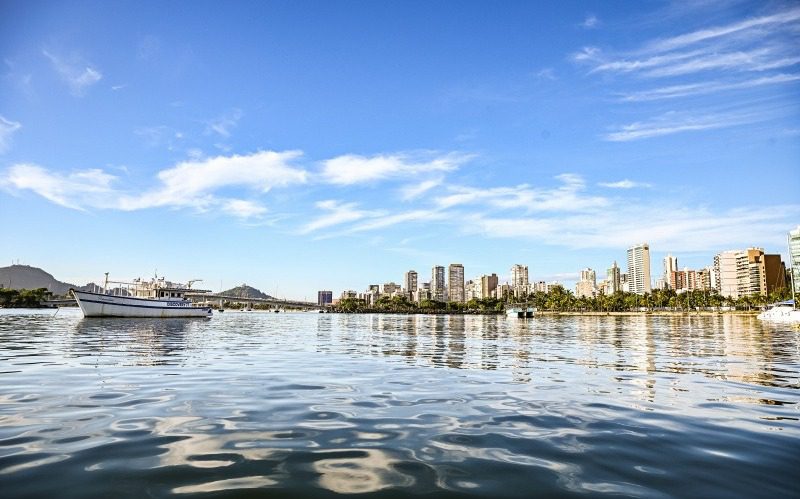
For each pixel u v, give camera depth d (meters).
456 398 13.46
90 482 6.93
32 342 32.97
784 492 6.66
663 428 10.12
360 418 10.98
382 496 6.52
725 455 8.31
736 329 67.44
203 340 37.81
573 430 9.97
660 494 6.60
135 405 12.24
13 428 9.88
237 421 10.63
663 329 68.12
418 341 39.38
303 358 24.39
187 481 7.00
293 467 7.65
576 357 25.42
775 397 13.66
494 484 6.97
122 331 49.03
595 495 6.57
